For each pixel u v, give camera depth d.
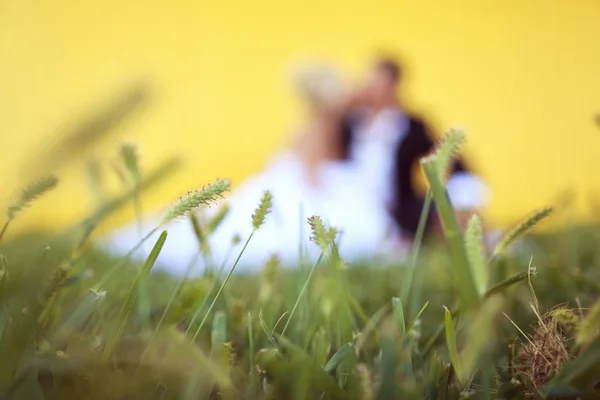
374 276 1.50
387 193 4.49
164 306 0.89
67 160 0.76
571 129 9.34
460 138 0.69
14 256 0.96
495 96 9.45
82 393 0.64
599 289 0.96
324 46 9.67
